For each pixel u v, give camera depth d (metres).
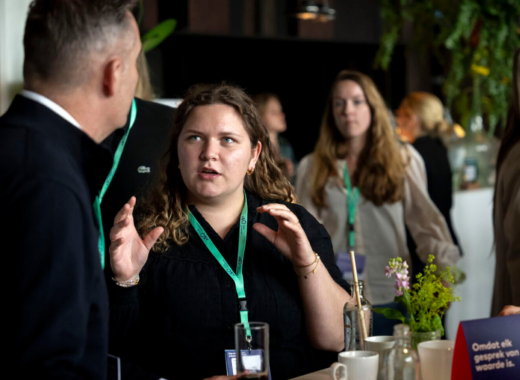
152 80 4.66
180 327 1.53
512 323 1.29
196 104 1.59
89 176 1.08
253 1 4.67
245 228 1.63
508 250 2.12
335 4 4.96
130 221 1.41
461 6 4.12
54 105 1.03
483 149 4.29
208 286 1.55
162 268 1.56
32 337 0.91
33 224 0.92
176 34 4.35
